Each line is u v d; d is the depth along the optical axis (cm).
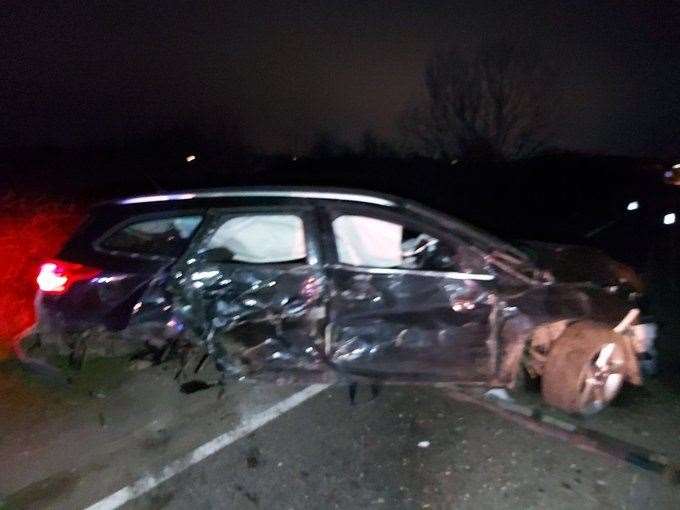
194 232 421
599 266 467
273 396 450
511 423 404
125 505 333
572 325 415
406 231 418
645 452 367
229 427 409
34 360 441
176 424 415
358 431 399
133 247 427
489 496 327
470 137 2342
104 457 379
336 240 414
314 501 329
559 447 373
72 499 340
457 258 409
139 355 434
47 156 1869
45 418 425
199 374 462
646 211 1121
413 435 392
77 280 420
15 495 345
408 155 2397
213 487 346
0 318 639
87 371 475
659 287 725
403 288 407
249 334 419
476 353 409
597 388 410
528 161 1978
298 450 379
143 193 457
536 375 430
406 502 325
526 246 484
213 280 416
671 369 491
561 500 321
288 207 416
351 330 412
